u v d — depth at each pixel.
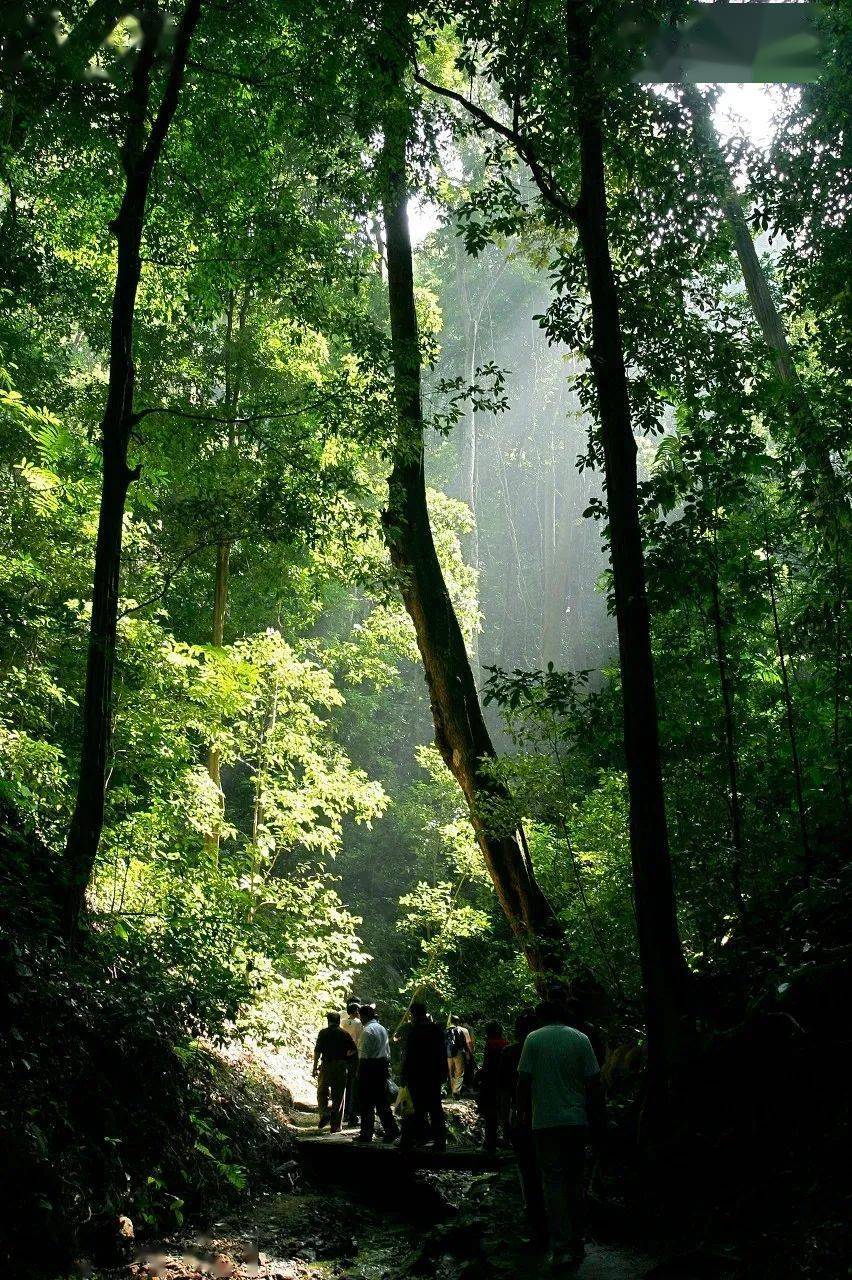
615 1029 10.11
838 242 10.68
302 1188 8.82
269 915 13.42
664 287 10.37
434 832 21.12
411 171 12.26
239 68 11.82
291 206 13.23
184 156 12.91
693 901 9.26
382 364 12.47
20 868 8.20
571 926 11.80
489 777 12.52
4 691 10.88
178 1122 7.50
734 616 9.57
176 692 11.91
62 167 13.22
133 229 9.20
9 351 14.77
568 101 8.55
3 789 9.42
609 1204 6.38
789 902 8.16
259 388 14.66
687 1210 5.96
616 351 8.48
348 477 11.53
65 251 15.35
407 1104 9.60
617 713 9.70
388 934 22.20
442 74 16.23
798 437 9.72
